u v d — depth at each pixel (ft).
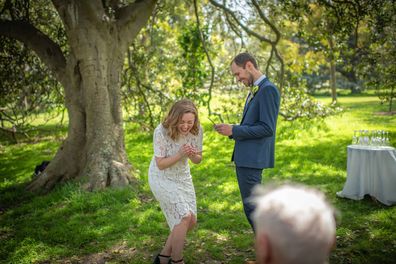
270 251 2.45
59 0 19.62
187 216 9.96
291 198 2.54
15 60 28.58
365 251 11.59
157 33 36.70
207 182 20.84
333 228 2.43
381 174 15.87
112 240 13.33
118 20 21.38
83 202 17.07
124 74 31.73
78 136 20.62
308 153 26.96
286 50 37.70
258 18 29.32
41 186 19.89
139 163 26.08
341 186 18.72
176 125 9.95
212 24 31.48
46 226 14.87
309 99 31.83
